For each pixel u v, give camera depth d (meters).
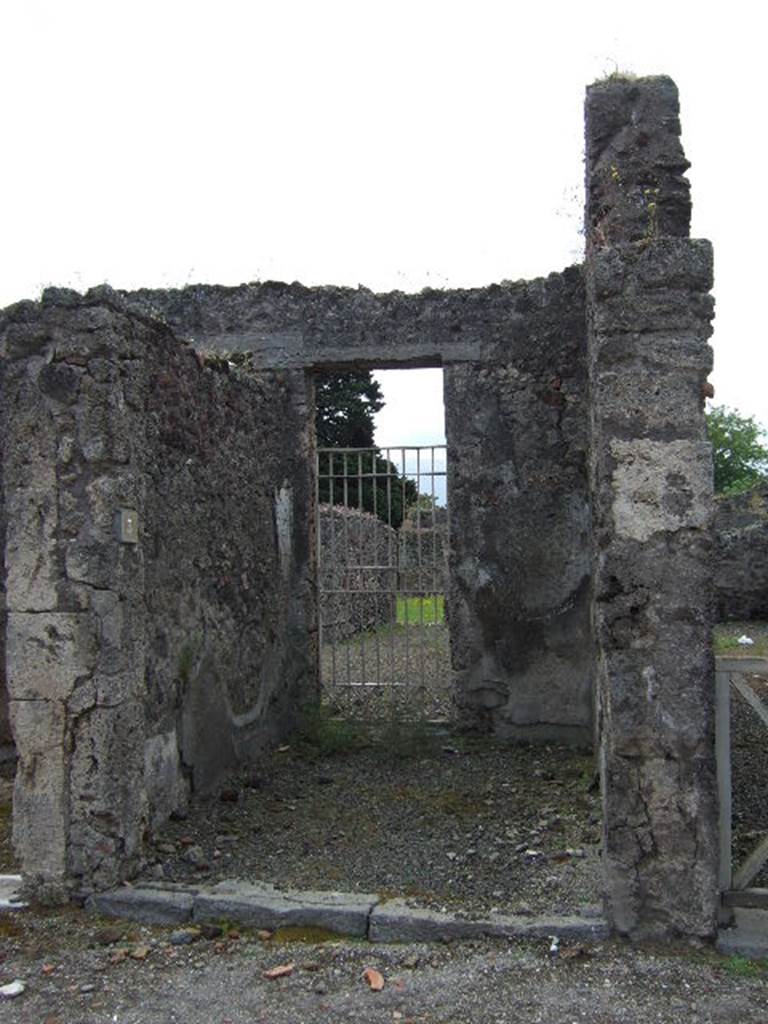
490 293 7.74
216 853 5.02
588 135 5.14
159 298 8.17
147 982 3.75
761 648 11.52
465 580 7.73
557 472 7.58
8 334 4.55
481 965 3.77
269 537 7.39
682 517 3.88
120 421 4.60
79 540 4.48
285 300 8.03
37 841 4.43
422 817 5.71
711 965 3.71
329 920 4.12
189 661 5.76
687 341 3.93
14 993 3.67
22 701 4.48
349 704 8.66
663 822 3.86
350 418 22.41
